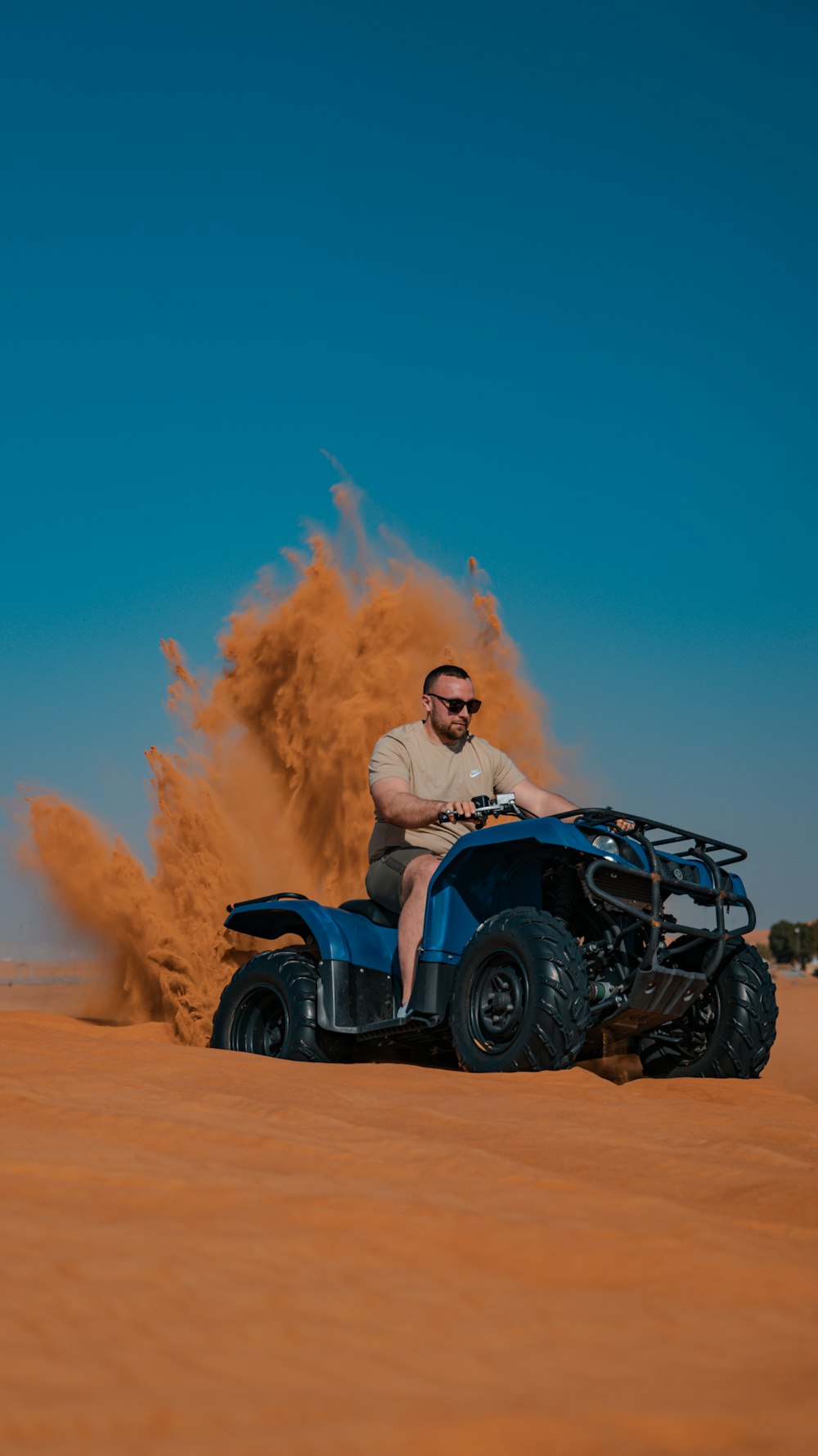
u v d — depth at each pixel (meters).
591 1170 2.73
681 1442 1.04
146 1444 0.98
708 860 5.54
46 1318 1.35
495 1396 1.18
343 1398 1.15
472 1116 3.44
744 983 5.50
